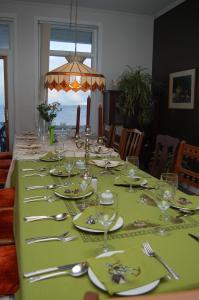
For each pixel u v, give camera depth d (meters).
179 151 2.20
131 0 4.59
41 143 3.39
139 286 0.79
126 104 4.59
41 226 1.22
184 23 4.38
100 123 3.18
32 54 4.87
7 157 3.76
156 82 4.92
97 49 5.20
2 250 1.44
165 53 4.95
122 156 3.19
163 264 0.92
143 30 5.33
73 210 1.40
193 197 1.54
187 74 4.29
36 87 4.96
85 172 2.06
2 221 1.79
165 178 1.51
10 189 2.32
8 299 1.25
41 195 1.61
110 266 0.87
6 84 4.93
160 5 4.80
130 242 1.08
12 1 4.65
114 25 5.18
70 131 4.38
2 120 5.03
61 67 2.94
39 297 0.77
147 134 4.86
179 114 4.54
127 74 4.92
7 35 4.84
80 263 0.91
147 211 1.39
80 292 0.79
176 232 1.17
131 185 1.76
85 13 5.01
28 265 0.93
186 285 0.82
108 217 1.16
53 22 4.90
